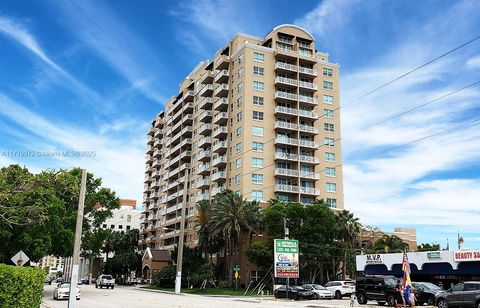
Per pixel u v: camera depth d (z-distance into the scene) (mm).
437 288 31234
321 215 60625
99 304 29844
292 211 60281
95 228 50125
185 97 96312
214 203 62438
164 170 108500
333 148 80000
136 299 36469
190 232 85312
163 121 114125
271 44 81000
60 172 20078
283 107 75875
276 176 73375
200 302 33188
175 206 93562
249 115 74188
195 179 87938
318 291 43312
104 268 108000
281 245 42219
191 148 93688
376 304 33406
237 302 34844
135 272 103938
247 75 76125
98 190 50562
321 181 77188
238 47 80750
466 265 43375
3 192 18328
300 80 81000
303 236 59406
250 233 62438
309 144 76312
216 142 81500
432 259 46031
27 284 12469
